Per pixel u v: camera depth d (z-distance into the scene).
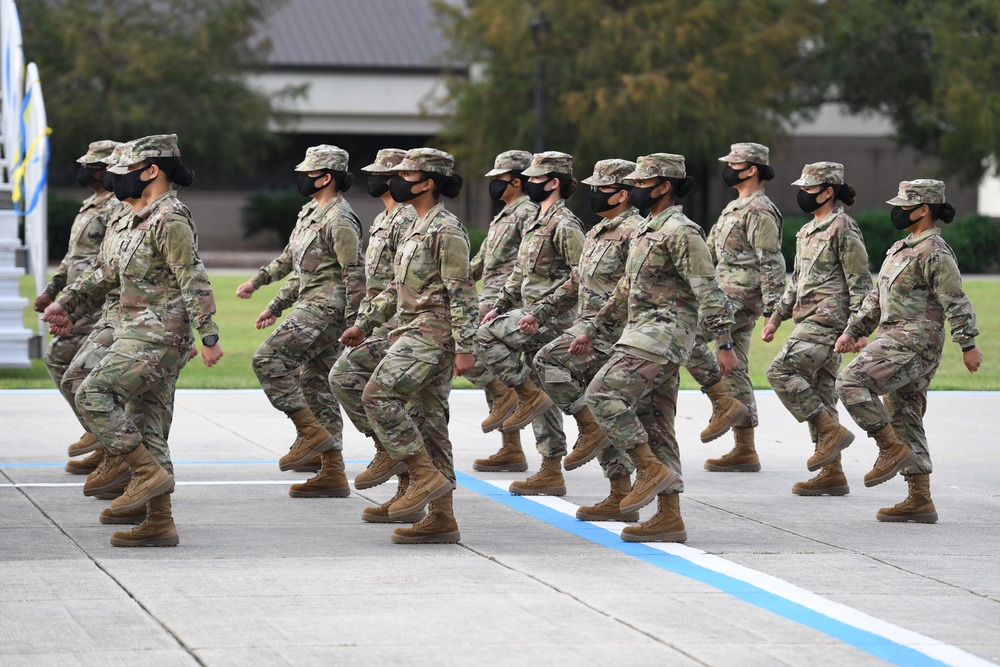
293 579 15.20
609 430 17.19
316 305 20.94
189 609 13.80
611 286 19.61
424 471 17.27
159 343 16.78
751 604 14.36
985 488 22.17
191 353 17.45
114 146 22.72
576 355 19.00
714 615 13.87
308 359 20.97
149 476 16.69
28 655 12.20
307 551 16.78
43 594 14.37
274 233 106.62
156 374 16.83
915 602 14.58
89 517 18.69
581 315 19.81
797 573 15.87
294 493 20.61
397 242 20.48
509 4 88.81
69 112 88.50
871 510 20.19
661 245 17.02
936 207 19.52
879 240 88.69
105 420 16.48
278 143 98.44
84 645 12.52
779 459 24.98
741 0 89.94
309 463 22.69
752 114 91.44
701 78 85.81
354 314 20.67
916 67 98.56
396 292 17.88
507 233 23.16
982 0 89.19
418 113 102.06
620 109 87.62
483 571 15.76
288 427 27.62
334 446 20.69
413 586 14.95
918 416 19.58
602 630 13.24
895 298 19.47
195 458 24.05
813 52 99.69
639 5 89.69
